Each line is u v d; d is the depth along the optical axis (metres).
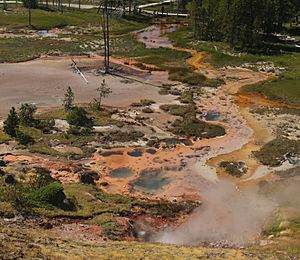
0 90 63.91
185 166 43.44
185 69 78.19
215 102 63.12
